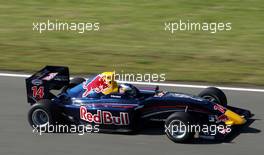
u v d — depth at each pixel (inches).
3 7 3713.1
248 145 1704.0
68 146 1708.9
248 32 3157.0
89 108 1841.8
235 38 3058.6
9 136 1795.0
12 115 1990.7
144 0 3801.7
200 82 2369.6
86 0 3846.0
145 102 1820.9
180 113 1700.3
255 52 2815.0
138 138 1771.7
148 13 3513.8
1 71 2536.9
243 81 2373.3
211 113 1781.5
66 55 2773.1
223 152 1648.6
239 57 2731.3
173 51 2839.6
